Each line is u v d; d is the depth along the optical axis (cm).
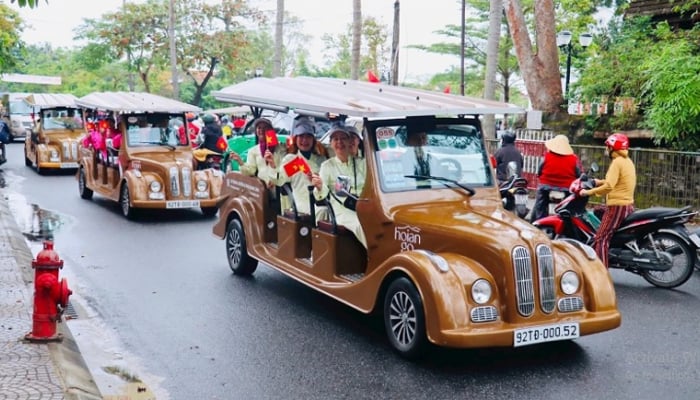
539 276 612
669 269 891
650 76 1586
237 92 916
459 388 591
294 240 826
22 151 2862
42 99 2205
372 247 720
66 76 5447
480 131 766
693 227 1237
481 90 3844
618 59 1856
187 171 1374
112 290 889
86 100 1498
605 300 639
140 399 573
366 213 718
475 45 3747
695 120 1459
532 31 3491
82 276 953
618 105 1784
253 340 711
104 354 676
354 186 784
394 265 641
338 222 761
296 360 657
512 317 602
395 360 654
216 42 4006
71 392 538
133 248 1128
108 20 4194
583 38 2062
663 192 1364
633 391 586
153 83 4931
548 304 616
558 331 610
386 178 713
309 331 738
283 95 828
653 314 802
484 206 705
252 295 870
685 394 581
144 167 1382
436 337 592
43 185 1864
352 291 701
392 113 677
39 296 645
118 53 4094
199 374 626
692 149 1499
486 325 597
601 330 630
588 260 655
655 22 1920
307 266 802
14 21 3166
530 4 3241
